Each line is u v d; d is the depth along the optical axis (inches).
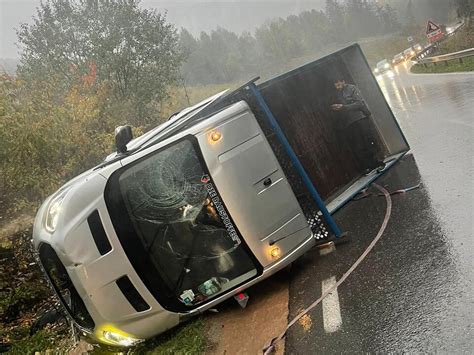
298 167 198.4
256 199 173.2
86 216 164.9
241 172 172.7
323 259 197.2
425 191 225.0
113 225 163.5
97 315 165.0
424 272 151.5
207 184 170.1
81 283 163.9
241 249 172.4
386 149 300.2
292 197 181.2
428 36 1029.2
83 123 410.0
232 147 173.8
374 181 278.8
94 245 163.2
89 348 216.2
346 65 294.8
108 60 575.2
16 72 517.3
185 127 192.2
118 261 162.7
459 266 145.4
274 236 175.0
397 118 458.9
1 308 271.9
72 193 170.7
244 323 173.3
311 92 274.4
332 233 204.1
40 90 392.5
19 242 305.7
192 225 172.7
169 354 171.6
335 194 259.3
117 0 598.9
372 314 140.9
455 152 267.1
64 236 165.0
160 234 169.5
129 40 603.2
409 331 124.9
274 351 144.3
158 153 171.9
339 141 277.9
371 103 294.0
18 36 593.0
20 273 294.7
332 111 279.0
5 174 312.3
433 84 670.5
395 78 1092.5
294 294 177.3
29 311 280.2
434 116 398.9
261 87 246.5
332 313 151.2
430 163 266.2
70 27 592.1
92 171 191.3
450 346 111.7
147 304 166.2
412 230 187.0
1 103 322.7
